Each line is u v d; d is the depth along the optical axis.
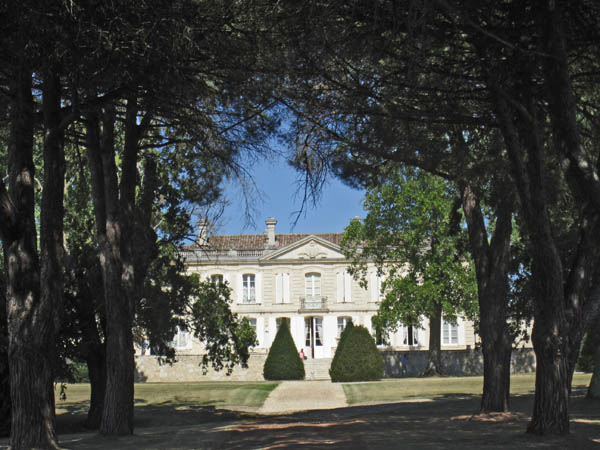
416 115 10.45
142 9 8.67
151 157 17.22
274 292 50.56
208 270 50.72
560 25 9.02
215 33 9.73
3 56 9.46
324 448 9.54
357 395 26.95
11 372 9.72
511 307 20.41
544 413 10.01
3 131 13.11
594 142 11.62
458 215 18.84
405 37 9.22
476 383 30.98
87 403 24.67
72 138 14.84
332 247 50.84
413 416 15.45
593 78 10.73
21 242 9.75
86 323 18.17
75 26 8.51
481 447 9.16
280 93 11.05
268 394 27.95
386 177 13.03
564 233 16.20
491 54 9.51
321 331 50.34
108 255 13.38
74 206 19.73
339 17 8.82
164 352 20.94
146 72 9.83
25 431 9.56
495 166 11.55
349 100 10.56
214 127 12.36
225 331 21.70
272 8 9.11
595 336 18.34
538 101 11.09
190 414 21.78
